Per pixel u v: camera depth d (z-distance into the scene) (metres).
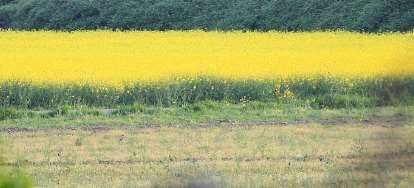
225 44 69.44
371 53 61.53
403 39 71.06
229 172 25.80
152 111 42.00
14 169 14.48
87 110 41.78
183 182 17.62
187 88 45.78
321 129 36.09
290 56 60.03
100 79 46.31
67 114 41.09
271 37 74.25
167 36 76.12
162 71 50.56
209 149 31.31
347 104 43.97
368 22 87.62
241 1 97.94
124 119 39.41
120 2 101.19
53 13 101.25
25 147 31.72
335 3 92.94
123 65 54.91
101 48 67.12
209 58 58.69
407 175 14.10
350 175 15.52
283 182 22.92
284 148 31.44
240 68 51.88
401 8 88.62
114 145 32.34
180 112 41.69
